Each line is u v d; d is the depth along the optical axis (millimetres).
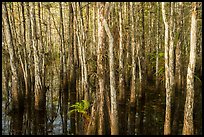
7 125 10641
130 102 11844
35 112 12016
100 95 8516
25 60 13336
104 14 8055
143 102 12781
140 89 12953
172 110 11570
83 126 9602
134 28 12188
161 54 14914
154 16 17188
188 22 16219
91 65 13438
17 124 10750
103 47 8266
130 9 13016
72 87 15578
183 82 13812
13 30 14914
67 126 10359
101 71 8367
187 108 7906
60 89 15500
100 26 8133
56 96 14570
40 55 12734
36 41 12086
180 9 12641
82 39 11195
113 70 8258
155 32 17500
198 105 12102
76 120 10945
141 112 11516
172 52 9578
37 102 12016
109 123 8719
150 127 9906
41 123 10805
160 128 9781
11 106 12641
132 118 10867
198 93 14055
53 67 20750
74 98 14094
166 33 8859
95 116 8695
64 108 12461
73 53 15625
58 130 10016
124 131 9625
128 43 14023
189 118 7914
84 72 10555
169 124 8773
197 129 9477
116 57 13133
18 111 12055
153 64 17031
